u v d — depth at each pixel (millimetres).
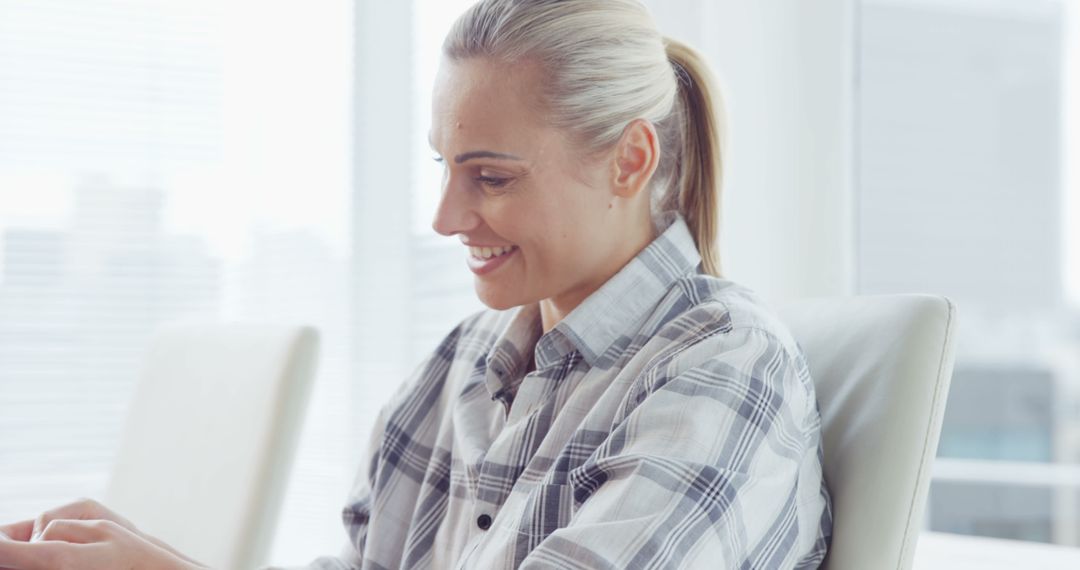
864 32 2393
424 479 1209
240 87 2754
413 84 2689
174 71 2717
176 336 1828
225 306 2746
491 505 1059
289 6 2750
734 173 2191
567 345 1083
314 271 2725
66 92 2648
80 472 2666
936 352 1032
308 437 2725
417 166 2672
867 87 2422
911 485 1010
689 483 871
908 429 1014
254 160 2752
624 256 1099
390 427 1254
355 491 1301
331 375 2713
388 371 2672
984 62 2666
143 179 2701
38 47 2629
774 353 971
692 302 1070
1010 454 2846
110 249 2678
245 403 1612
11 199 2613
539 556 853
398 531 1212
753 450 912
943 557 1930
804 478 987
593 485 925
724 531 871
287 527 2725
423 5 2689
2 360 2613
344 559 1271
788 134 2199
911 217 2510
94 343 2672
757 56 2205
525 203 1024
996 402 2840
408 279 2660
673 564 841
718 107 1170
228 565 1529
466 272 2582
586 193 1046
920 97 2529
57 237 2646
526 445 1060
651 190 1136
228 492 1576
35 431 2635
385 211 2691
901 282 2504
